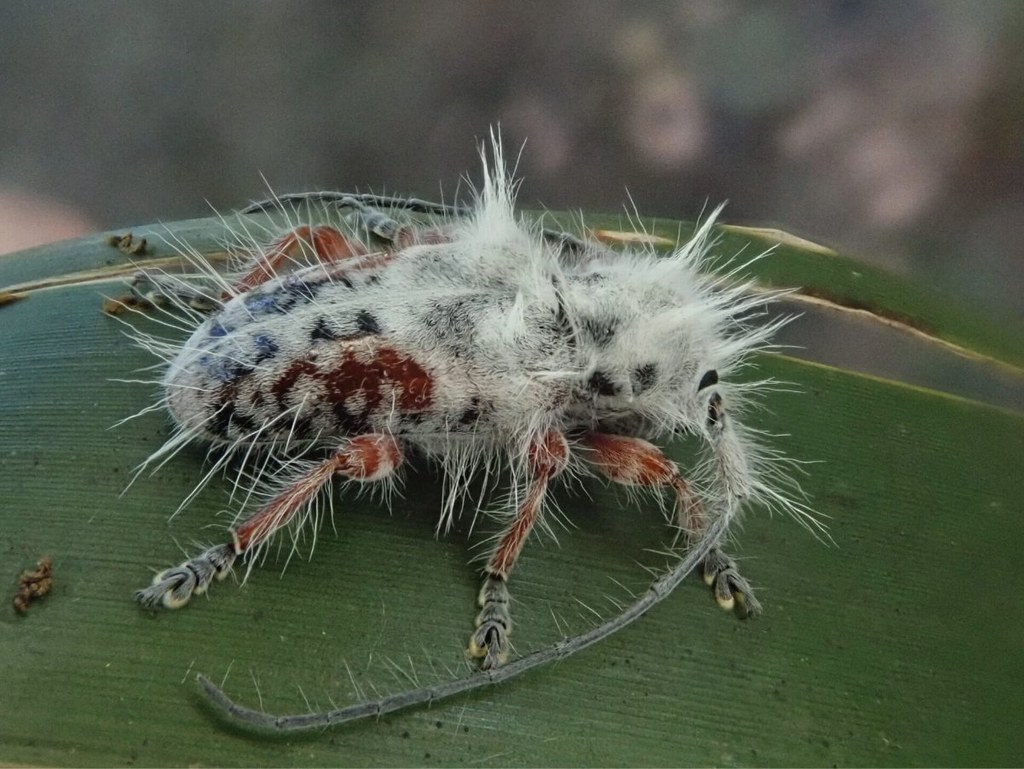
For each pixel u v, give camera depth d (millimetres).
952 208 91
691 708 55
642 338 59
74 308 61
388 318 57
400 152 93
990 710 57
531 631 56
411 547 57
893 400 63
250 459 58
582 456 59
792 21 94
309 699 54
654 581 57
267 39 96
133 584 55
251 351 56
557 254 61
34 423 58
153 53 95
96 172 92
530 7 95
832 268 67
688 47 94
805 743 55
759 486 60
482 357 57
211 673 54
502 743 54
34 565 55
